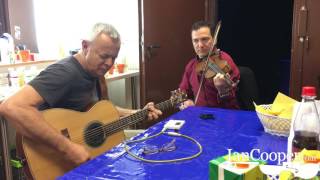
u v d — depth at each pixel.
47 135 1.45
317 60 2.96
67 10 3.33
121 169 1.02
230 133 1.39
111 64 1.73
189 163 1.06
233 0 4.60
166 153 1.15
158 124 1.53
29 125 1.43
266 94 4.81
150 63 3.24
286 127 1.29
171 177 0.96
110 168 1.03
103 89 2.00
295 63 3.05
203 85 2.23
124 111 2.02
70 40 3.31
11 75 2.45
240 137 1.33
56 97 1.58
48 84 1.55
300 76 3.04
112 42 1.66
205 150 1.18
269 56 4.90
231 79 2.14
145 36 3.17
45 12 3.21
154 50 3.24
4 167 2.04
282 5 4.77
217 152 1.16
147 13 3.15
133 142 1.28
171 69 3.36
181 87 2.41
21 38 3.04
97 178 0.96
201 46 2.26
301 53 3.00
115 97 3.63
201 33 2.24
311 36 2.95
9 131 2.06
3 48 2.60
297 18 2.97
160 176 0.97
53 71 1.60
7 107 1.44
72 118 1.63
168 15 3.27
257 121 1.58
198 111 1.81
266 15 4.86
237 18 4.75
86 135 1.67
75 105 1.73
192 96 2.39
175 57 3.37
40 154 1.49
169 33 3.30
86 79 1.74
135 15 3.42
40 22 3.19
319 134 0.99
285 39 4.82
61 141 1.48
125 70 3.39
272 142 1.26
